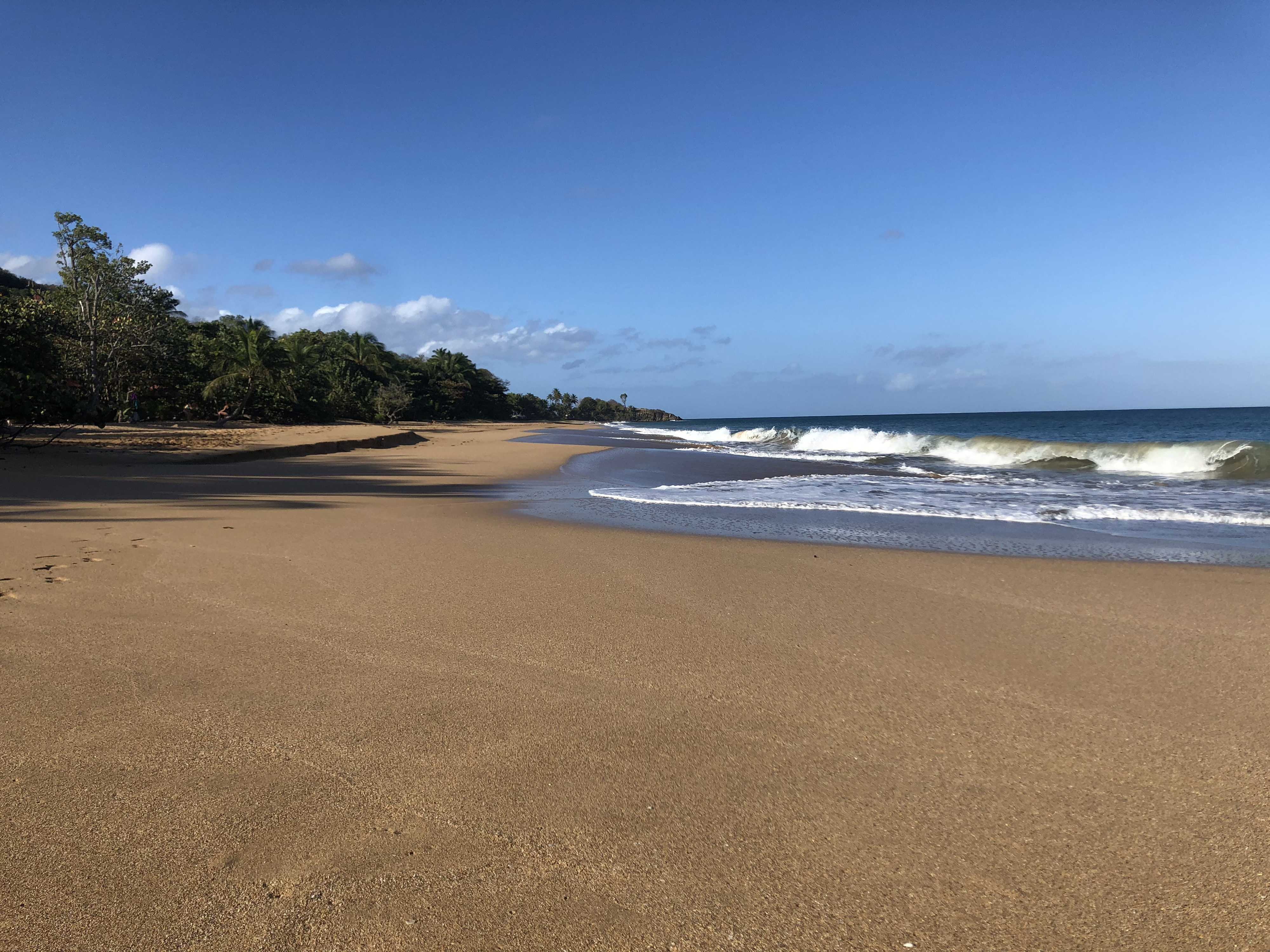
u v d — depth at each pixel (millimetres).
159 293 41781
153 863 2049
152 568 5832
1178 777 2637
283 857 2088
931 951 1768
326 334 94062
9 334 24781
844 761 2768
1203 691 3502
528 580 5793
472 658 3891
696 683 3588
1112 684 3602
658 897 1957
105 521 8070
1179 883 2018
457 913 1880
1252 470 16125
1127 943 1789
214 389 48969
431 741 2869
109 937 1765
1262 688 3527
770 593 5488
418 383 100938
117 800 2373
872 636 4406
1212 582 5887
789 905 1933
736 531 8867
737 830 2283
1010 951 1766
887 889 2002
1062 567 6508
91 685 3373
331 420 59594
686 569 6336
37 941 1745
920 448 26000
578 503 11617
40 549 6379
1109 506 11195
